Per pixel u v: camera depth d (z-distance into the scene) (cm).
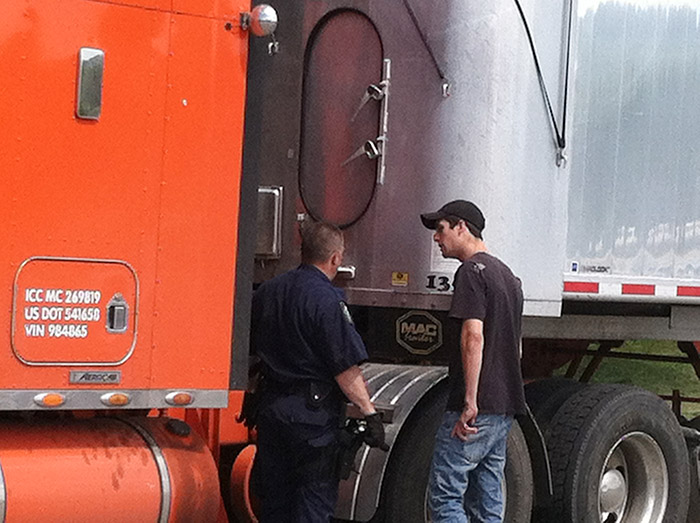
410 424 616
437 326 652
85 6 488
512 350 591
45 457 493
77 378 488
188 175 512
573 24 660
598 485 683
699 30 734
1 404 473
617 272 701
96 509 496
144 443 519
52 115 483
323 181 664
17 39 476
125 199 498
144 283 503
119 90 496
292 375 549
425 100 631
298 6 677
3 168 474
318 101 668
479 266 581
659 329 770
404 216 634
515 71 630
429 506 615
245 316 530
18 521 479
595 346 840
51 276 483
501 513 609
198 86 513
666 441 718
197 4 512
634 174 706
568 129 659
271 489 562
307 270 562
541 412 692
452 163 623
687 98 730
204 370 517
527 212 642
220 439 584
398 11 641
